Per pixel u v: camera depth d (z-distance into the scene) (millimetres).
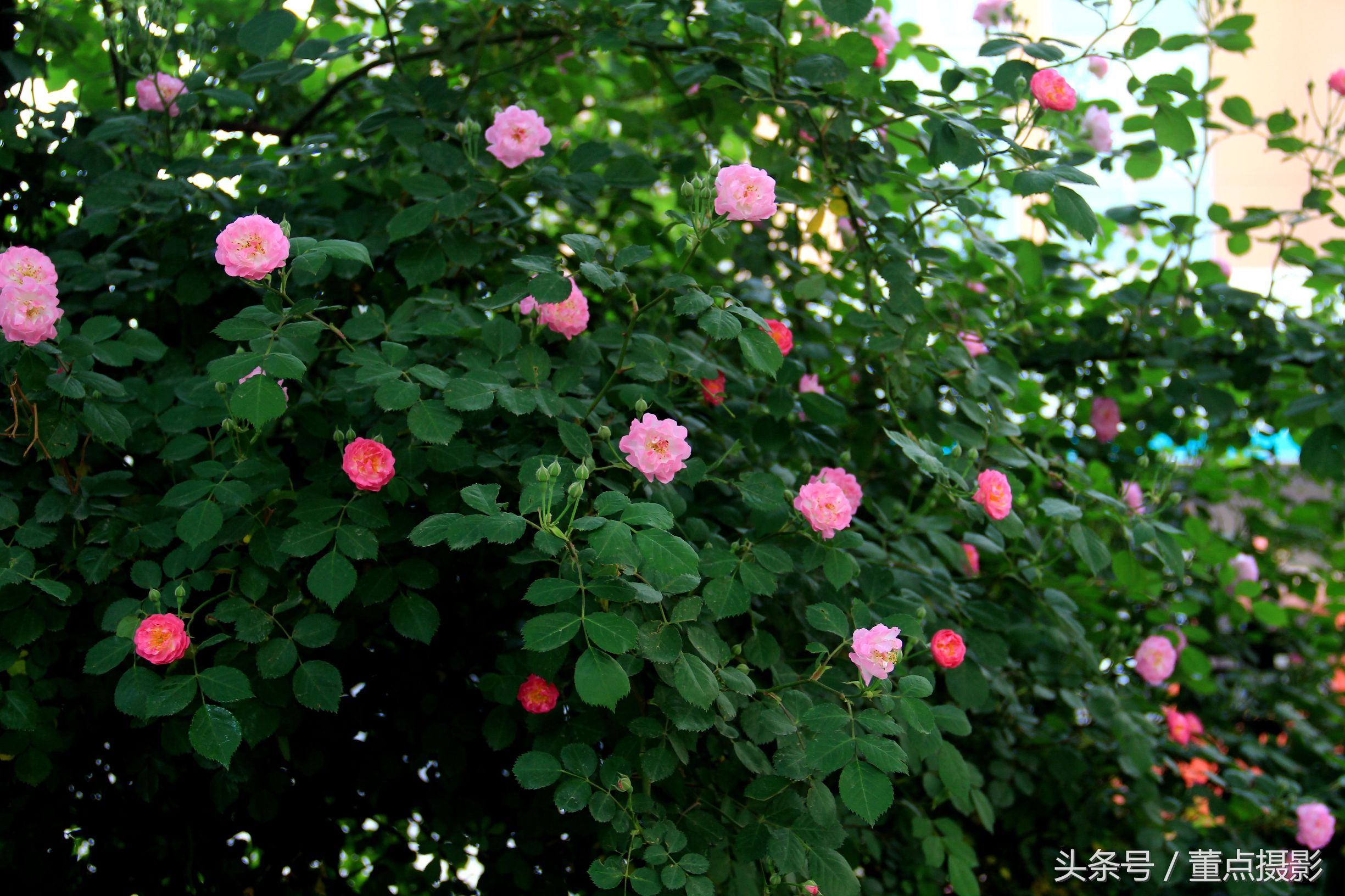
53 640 1517
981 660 1756
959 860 1780
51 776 1591
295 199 2002
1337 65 3889
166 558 1427
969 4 3672
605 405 1674
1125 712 2146
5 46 2105
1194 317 2480
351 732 1764
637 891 1265
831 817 1345
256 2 2264
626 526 1217
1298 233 3977
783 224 2477
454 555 1622
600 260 1864
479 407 1397
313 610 1506
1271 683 3000
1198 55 3742
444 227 1793
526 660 1482
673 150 2557
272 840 1836
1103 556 1709
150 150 1941
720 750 1544
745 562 1462
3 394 1535
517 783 1730
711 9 1819
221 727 1263
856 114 1931
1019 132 1769
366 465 1407
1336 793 2760
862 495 1919
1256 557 3074
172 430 1497
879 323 1858
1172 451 2707
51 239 2076
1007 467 1967
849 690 1521
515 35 2201
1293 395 2600
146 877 1792
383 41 2250
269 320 1389
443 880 1920
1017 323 2201
